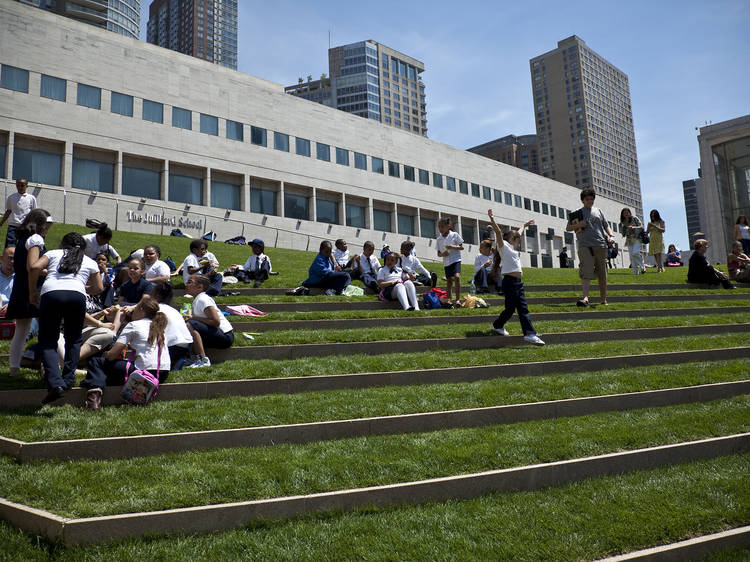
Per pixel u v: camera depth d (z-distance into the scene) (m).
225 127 40.34
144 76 36.75
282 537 3.75
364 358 7.81
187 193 38.41
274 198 43.25
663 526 4.05
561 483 4.74
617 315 11.66
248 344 7.96
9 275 8.38
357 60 161.75
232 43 191.25
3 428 4.96
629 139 196.25
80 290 5.83
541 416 6.08
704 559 3.86
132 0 129.12
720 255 40.97
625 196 188.50
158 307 6.41
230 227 33.97
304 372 6.93
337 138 47.47
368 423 5.46
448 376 7.22
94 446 4.64
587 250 12.14
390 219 51.31
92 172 34.22
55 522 3.58
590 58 182.00
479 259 14.79
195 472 4.38
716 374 7.41
